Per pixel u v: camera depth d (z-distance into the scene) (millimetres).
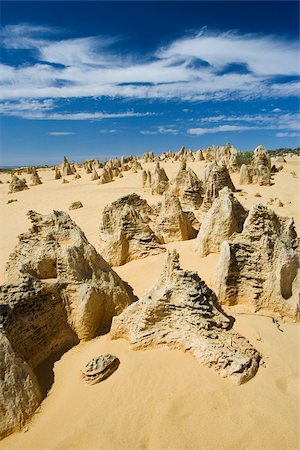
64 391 8203
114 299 10875
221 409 7234
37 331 9219
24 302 9023
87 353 9359
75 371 8734
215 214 15055
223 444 6641
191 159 64375
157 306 8883
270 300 11008
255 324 9961
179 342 8695
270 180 40969
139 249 16484
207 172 34906
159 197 36656
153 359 8477
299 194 35406
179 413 7199
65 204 39125
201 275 13484
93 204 37156
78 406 7641
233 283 11391
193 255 15297
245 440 6688
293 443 6613
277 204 30016
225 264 11242
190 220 21250
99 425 7141
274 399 7430
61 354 9539
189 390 7605
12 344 8312
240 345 8508
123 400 7602
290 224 14352
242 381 7746
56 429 7184
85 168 76438
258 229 11625
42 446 6855
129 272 15047
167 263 9508
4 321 8320
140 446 6707
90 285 10352
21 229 29250
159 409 7293
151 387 7777
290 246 11789
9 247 23984
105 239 17812
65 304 10172
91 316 10133
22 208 39281
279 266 10945
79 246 10930
